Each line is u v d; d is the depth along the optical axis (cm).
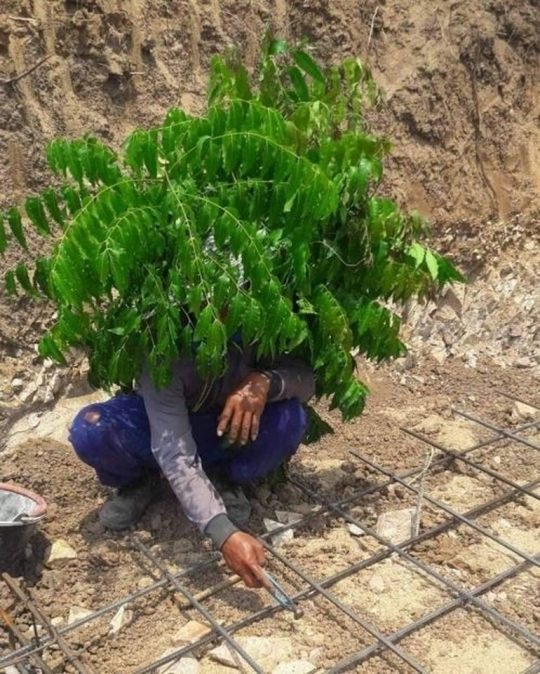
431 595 266
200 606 247
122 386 276
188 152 232
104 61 388
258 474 284
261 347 245
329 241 266
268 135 229
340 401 284
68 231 222
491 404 411
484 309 470
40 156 364
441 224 471
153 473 296
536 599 266
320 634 247
